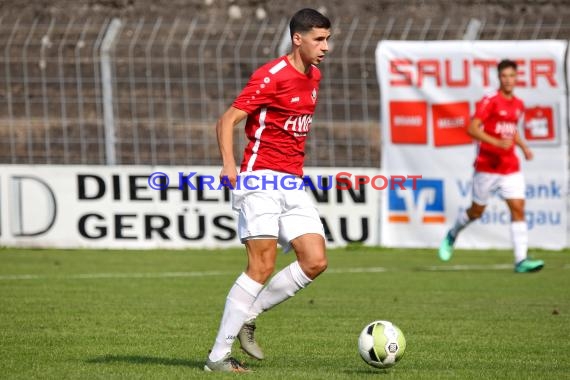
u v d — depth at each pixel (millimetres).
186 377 20094
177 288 37938
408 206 53219
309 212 21516
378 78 52938
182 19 71500
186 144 55531
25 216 54250
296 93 21016
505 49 51969
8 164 56469
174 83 58469
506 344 25453
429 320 29922
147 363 22156
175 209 53938
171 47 66812
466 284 39781
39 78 61125
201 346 24859
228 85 56844
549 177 52344
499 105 43906
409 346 25078
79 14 71438
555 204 52375
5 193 54250
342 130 55906
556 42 51656
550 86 51812
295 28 20984
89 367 21484
